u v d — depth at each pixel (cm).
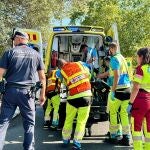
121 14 4350
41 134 802
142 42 4225
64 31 930
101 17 4216
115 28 920
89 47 995
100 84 775
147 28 4281
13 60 562
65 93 796
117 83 684
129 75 779
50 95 835
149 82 573
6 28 1952
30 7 1930
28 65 567
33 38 975
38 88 576
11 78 563
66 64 694
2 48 1964
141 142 580
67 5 2078
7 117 562
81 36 984
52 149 683
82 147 694
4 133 562
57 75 801
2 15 1934
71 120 693
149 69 566
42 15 1978
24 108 566
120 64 691
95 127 867
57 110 830
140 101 572
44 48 1088
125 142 707
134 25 4275
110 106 709
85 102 672
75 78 678
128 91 696
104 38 930
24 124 573
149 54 568
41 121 948
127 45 4241
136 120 578
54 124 832
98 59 953
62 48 1039
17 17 1978
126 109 700
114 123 715
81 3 2119
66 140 692
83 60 1003
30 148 573
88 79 690
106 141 736
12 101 562
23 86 562
